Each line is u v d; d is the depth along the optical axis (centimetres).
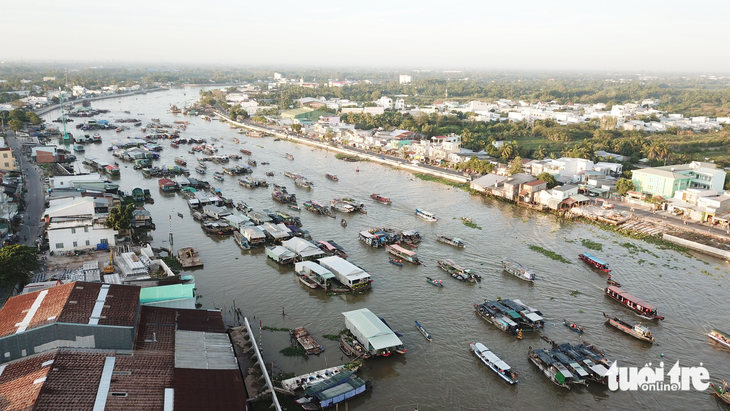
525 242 13012
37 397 5234
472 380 7331
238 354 7538
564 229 14138
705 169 17038
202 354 6838
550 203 15738
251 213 14312
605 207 15525
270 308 9281
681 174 16738
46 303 6938
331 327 8656
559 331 8725
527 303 9719
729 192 16050
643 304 9219
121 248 11262
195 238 12925
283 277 10700
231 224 13662
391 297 9881
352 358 7688
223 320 8369
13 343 6081
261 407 6400
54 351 6244
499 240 13150
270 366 7306
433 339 8388
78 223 11131
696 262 11844
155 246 12181
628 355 8044
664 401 6969
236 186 18350
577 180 18475
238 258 11694
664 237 13338
